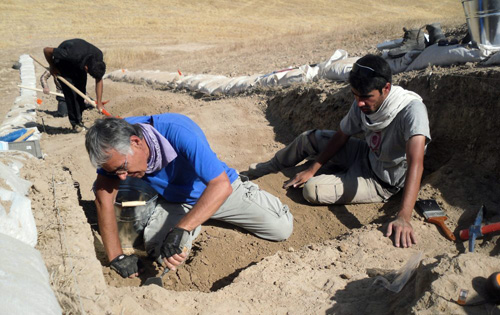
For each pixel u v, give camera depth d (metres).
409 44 5.49
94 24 25.92
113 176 2.96
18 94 11.09
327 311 2.41
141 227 3.27
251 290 2.68
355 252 3.15
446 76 4.32
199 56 14.80
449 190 3.71
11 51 19.77
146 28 25.25
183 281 3.22
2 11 27.81
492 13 4.54
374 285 2.62
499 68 4.04
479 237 3.20
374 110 3.49
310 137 4.27
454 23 9.55
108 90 10.37
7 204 2.29
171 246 2.67
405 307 2.18
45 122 7.92
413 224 3.41
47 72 7.93
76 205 2.98
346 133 3.97
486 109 3.90
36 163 3.52
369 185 3.86
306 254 3.18
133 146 2.61
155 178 3.12
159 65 14.15
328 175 3.98
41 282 1.91
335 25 24.44
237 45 15.44
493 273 1.96
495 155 3.79
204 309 2.43
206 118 6.74
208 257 3.36
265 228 3.45
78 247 2.48
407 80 4.84
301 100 6.15
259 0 31.98
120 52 17.00
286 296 2.60
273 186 4.31
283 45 13.27
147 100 8.35
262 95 7.11
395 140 3.54
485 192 3.64
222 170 2.86
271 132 6.09
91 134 2.48
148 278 2.82
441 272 2.12
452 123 4.19
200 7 30.05
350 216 3.83
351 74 3.41
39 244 2.46
